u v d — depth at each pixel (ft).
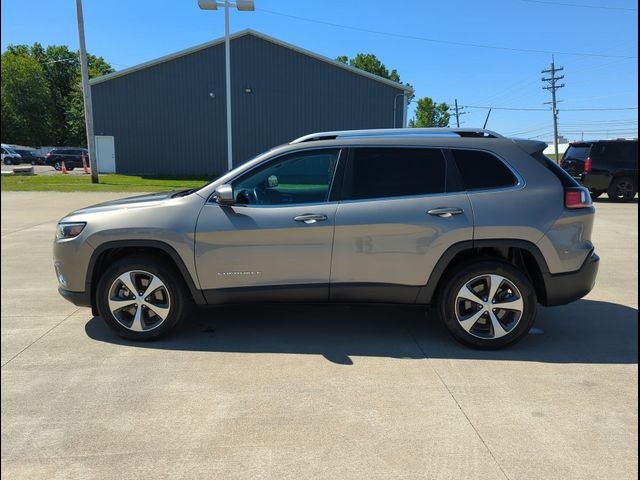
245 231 13.42
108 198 54.34
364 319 16.30
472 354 13.35
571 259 13.39
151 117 96.63
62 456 8.78
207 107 97.04
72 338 14.44
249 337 14.58
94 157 74.79
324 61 96.63
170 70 95.61
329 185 13.75
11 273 22.54
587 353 13.44
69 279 14.08
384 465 8.52
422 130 14.28
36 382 11.57
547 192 13.39
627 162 51.21
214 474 8.30
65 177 89.20
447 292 13.47
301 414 10.16
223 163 98.89
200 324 15.72
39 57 247.91
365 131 14.40
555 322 16.07
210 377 11.86
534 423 9.83
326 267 13.53
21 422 9.86
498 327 13.41
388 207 13.37
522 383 11.58
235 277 13.66
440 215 13.21
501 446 9.05
